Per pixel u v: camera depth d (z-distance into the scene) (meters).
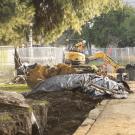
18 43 46.69
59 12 44.38
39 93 24.94
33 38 47.38
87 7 43.94
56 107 20.41
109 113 17.92
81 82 25.06
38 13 45.06
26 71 39.50
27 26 44.66
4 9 37.97
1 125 11.77
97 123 15.40
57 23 45.28
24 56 53.28
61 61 58.62
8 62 46.44
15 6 38.69
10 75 45.06
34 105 14.66
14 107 13.08
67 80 25.34
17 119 12.31
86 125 14.98
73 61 51.12
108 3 45.22
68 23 45.50
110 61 45.59
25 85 36.19
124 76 39.84
